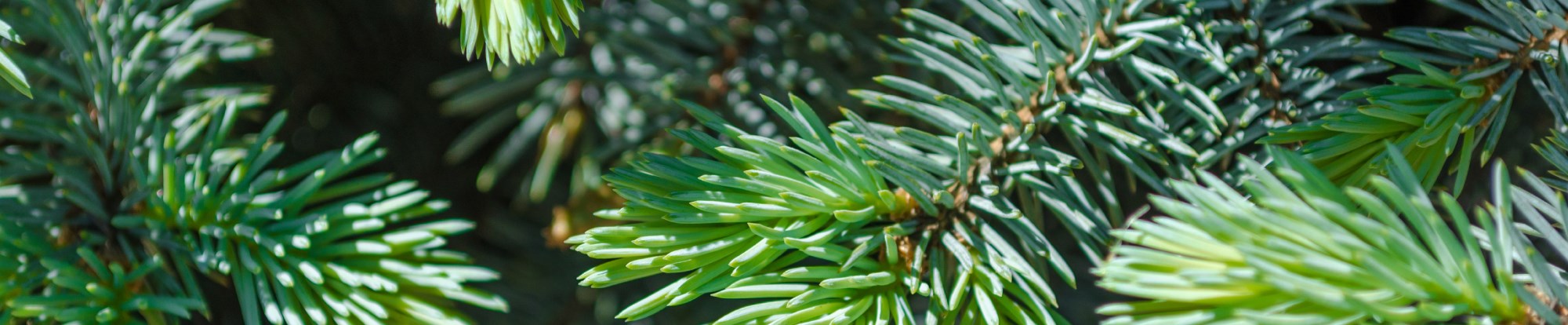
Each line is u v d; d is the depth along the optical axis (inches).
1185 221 6.9
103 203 9.4
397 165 13.7
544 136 12.7
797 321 7.6
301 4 12.7
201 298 8.8
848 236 8.0
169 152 9.0
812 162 7.9
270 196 9.2
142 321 8.7
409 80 13.6
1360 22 8.9
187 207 9.0
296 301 8.7
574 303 14.0
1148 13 8.9
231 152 10.2
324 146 13.4
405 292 8.9
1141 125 8.5
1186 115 8.9
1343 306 6.4
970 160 8.5
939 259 8.1
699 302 14.0
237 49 10.8
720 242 7.7
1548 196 7.6
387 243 9.0
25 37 10.3
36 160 9.5
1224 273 6.5
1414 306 7.0
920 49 8.8
